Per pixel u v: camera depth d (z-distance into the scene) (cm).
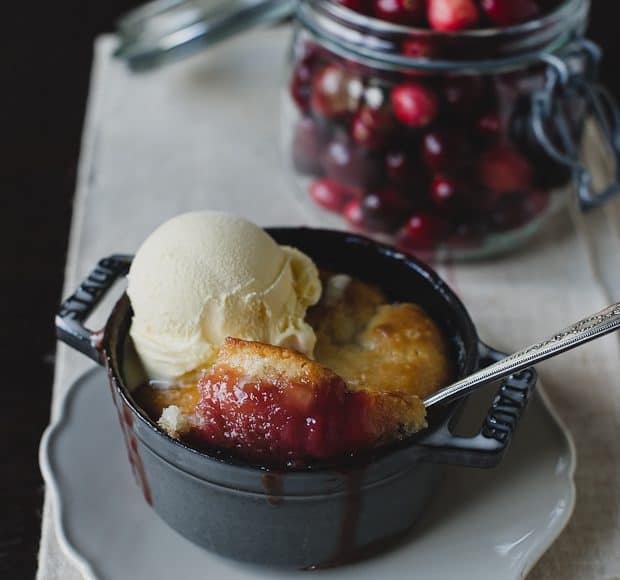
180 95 59
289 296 39
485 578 37
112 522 38
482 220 48
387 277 42
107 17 65
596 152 56
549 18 46
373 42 46
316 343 39
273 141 57
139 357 39
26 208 53
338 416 35
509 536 38
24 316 47
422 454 35
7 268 49
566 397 43
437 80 46
